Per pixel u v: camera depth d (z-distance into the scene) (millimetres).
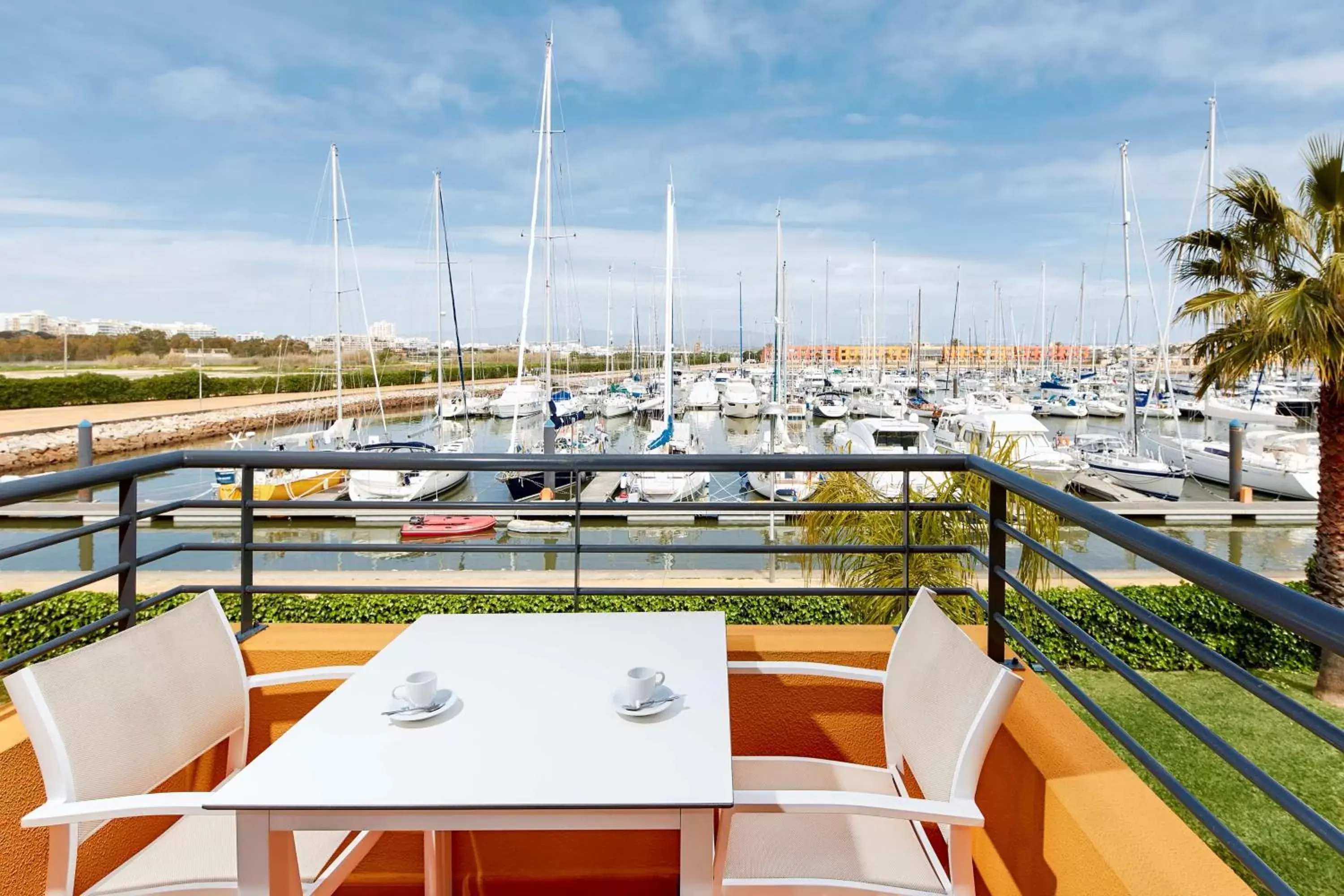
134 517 2180
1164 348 24078
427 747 1198
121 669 1447
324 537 16656
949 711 1373
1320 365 6070
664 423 22344
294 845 1169
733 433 35938
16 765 1694
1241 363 6418
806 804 1218
